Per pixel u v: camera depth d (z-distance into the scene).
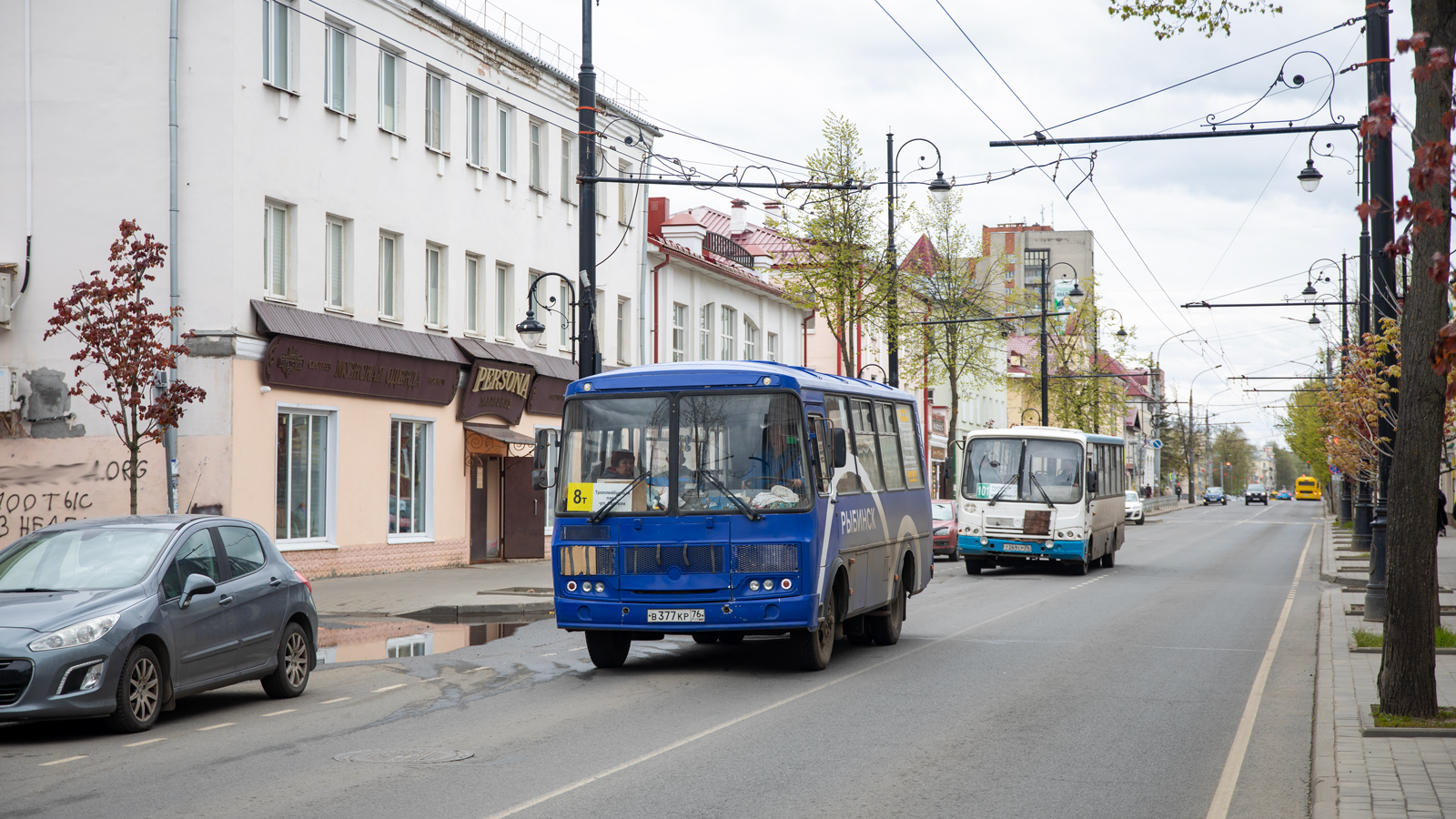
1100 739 10.13
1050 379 70.50
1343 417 25.50
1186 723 10.88
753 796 8.06
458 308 30.91
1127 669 14.33
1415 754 8.94
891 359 37.56
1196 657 15.39
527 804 7.83
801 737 10.13
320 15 26.14
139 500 23.41
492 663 14.98
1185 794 8.26
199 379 23.30
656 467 13.68
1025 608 21.94
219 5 23.69
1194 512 99.69
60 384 23.86
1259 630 18.58
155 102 23.83
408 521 29.03
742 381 13.79
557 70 34.94
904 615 17.42
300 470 25.36
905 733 10.31
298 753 9.49
